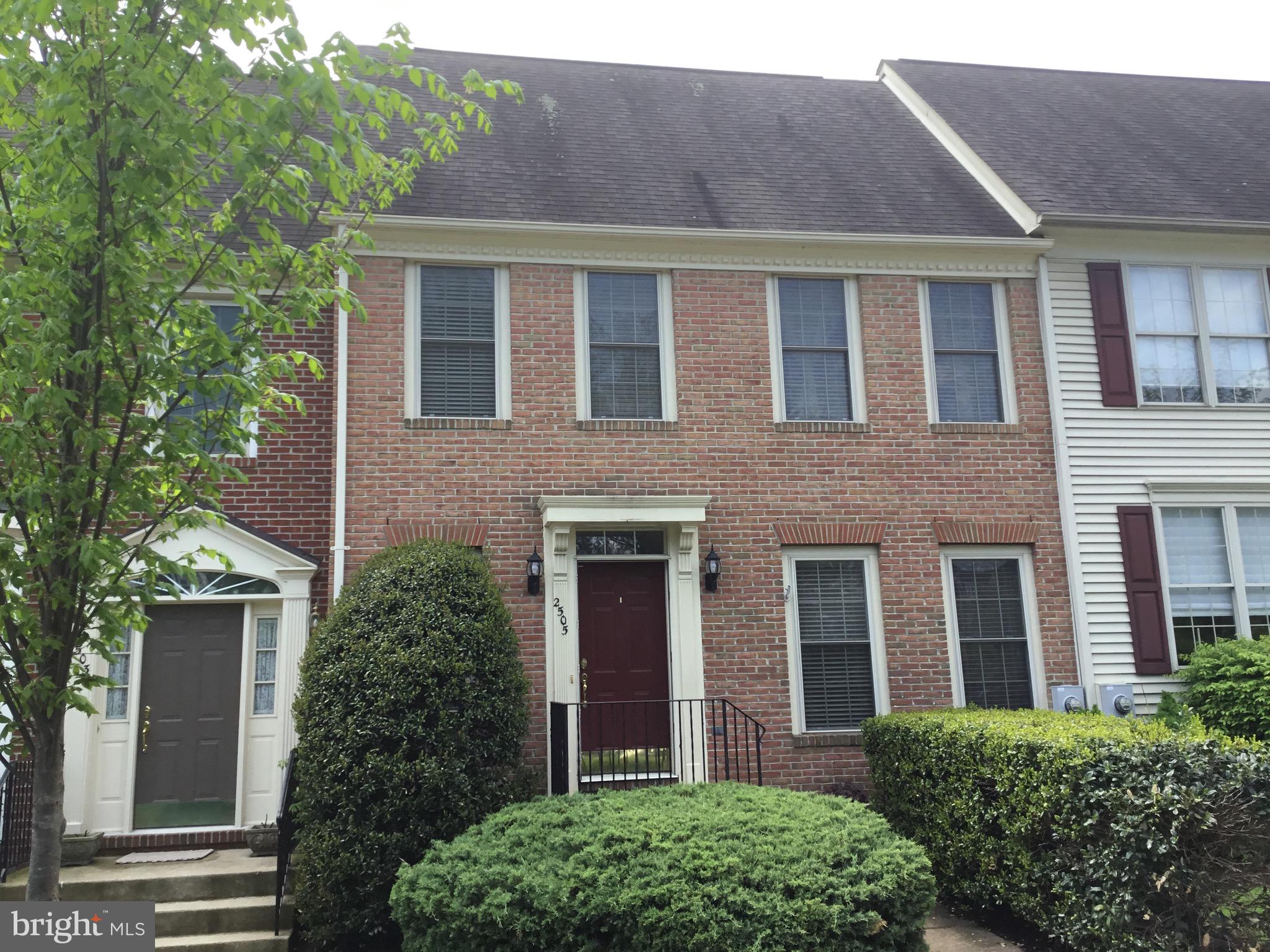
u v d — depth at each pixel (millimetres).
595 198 10719
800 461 10117
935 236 10539
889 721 8758
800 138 12945
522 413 9758
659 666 9664
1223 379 11008
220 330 4914
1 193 4805
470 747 7297
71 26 4469
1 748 5215
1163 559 10484
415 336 9828
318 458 9594
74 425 4461
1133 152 12836
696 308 10297
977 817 7160
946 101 13859
